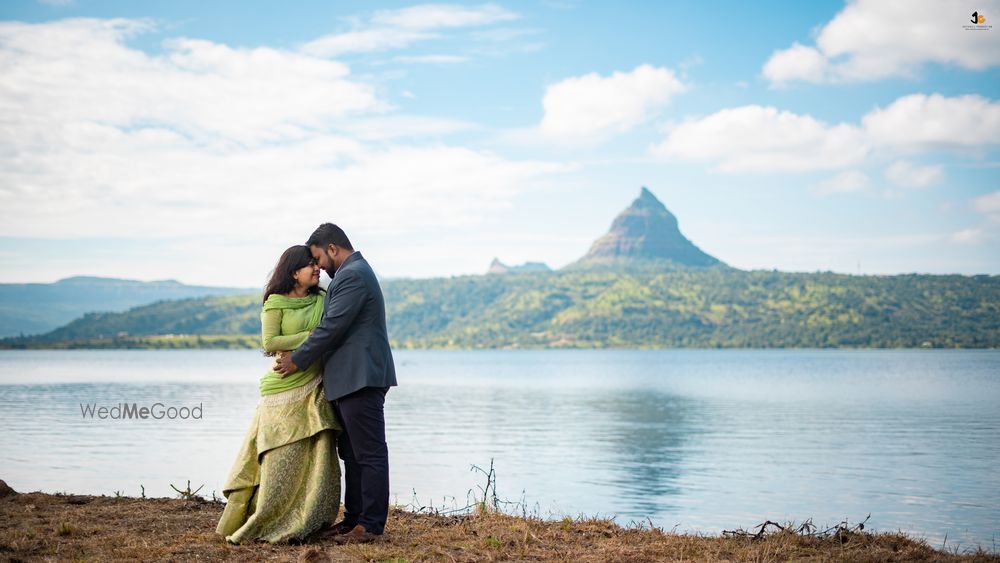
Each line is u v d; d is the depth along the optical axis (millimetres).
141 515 6727
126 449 25625
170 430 32438
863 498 20016
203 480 18719
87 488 17406
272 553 5395
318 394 5832
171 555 5301
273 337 5727
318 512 5738
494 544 5773
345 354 5719
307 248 5973
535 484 21609
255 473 5855
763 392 73562
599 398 64438
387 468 5918
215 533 5910
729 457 28672
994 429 39781
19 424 35062
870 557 5676
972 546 12703
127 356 199250
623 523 16078
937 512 18031
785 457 28672
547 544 5930
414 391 74188
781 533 6508
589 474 23922
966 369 130625
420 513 7332
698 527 15734
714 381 95312
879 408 55000
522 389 77875
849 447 31891
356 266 5793
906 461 27672
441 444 31562
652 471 24859
